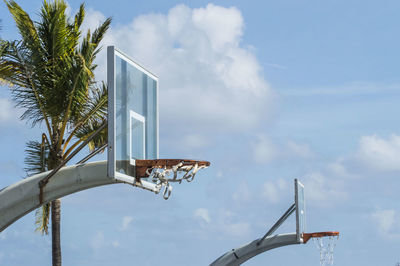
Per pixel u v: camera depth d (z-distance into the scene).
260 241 26.88
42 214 21.25
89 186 13.84
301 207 27.62
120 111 12.96
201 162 13.95
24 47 18.16
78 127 20.62
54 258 20.98
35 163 20.56
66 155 20.88
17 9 19.36
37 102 19.66
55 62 19.64
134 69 13.78
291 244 27.00
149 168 13.63
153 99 14.91
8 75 18.44
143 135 14.22
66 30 19.69
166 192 13.71
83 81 19.12
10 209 13.70
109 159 12.35
